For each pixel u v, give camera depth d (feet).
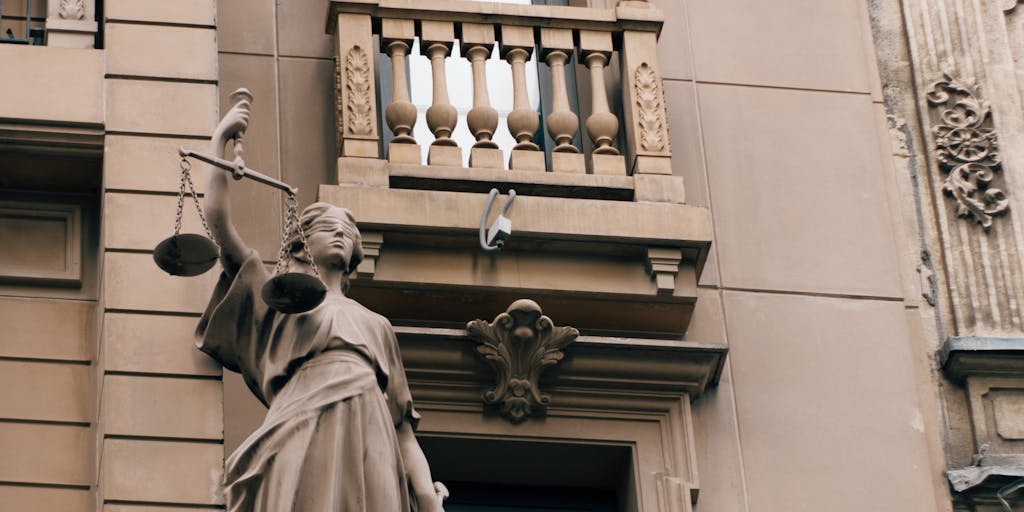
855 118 44.50
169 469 36.99
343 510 34.30
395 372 36.68
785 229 43.04
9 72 39.55
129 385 37.47
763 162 43.65
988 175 44.39
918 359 42.39
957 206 43.98
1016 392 42.11
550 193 41.32
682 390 40.70
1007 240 43.75
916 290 43.16
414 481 35.96
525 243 40.70
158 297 38.24
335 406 34.94
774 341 41.91
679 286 41.01
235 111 37.52
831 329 42.19
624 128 42.80
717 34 44.86
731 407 41.14
